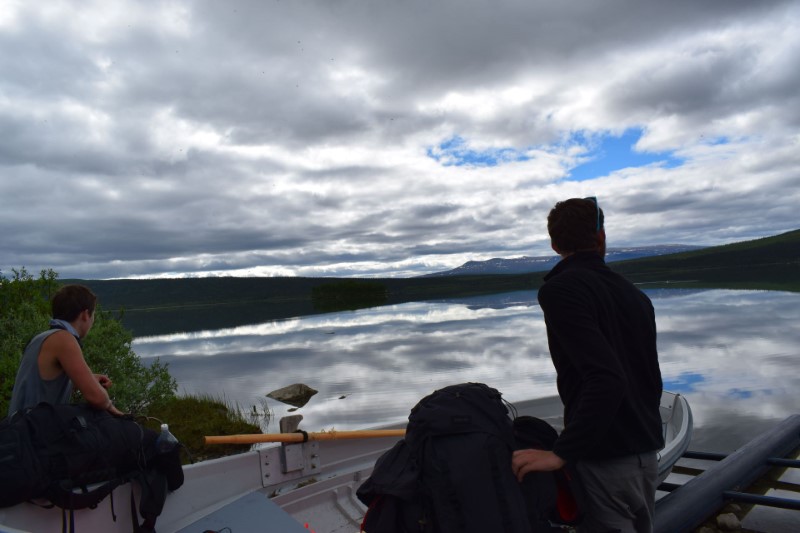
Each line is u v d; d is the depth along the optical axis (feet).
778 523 13.25
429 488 6.45
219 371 50.90
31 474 8.89
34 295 27.55
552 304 6.40
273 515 11.30
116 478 10.41
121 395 24.82
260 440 14.10
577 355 6.13
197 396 35.70
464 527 6.14
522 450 6.44
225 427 26.53
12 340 23.35
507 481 6.36
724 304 85.35
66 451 9.34
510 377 38.04
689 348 44.32
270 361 55.77
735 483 14.46
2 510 9.12
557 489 7.16
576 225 7.05
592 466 6.89
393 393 35.55
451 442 6.57
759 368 35.09
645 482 7.06
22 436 9.09
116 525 10.80
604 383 5.88
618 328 6.67
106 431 10.09
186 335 108.17
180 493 12.22
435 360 47.73
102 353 25.07
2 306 26.78
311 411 31.55
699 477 14.46
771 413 24.56
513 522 6.12
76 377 10.37
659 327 59.47
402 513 6.67
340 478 14.98
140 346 88.28
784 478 15.84
